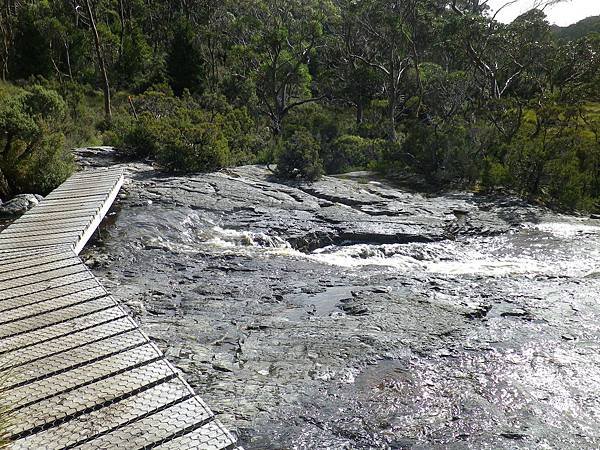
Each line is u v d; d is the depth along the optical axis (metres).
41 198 11.31
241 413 3.95
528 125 18.16
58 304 4.97
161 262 7.80
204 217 10.51
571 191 13.80
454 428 3.90
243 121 23.14
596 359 5.00
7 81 29.31
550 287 7.09
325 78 34.38
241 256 8.28
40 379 3.62
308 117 27.91
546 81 23.70
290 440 3.70
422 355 5.00
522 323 5.83
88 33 34.62
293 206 11.82
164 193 11.89
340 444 3.69
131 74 35.41
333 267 8.04
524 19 25.17
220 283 7.02
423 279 7.40
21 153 12.47
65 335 4.32
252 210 11.25
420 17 29.44
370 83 32.47
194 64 34.94
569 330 5.64
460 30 26.38
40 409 3.26
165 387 3.55
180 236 9.31
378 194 14.11
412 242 10.22
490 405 4.21
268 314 5.99
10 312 4.79
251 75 33.03
